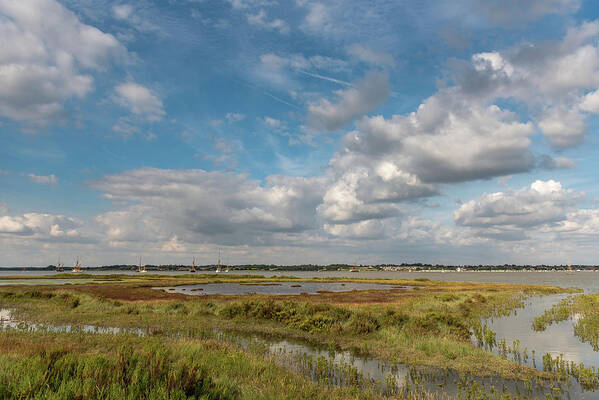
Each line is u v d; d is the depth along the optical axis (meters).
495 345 17.89
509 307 33.94
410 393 10.84
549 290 59.75
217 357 12.45
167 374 8.60
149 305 30.45
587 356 15.78
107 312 27.77
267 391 9.09
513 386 11.70
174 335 19.47
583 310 31.22
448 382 12.08
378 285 88.06
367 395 10.19
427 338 18.08
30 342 14.20
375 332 20.02
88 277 114.56
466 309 31.16
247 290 66.25
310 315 23.58
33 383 7.33
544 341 18.89
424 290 62.94
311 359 14.20
